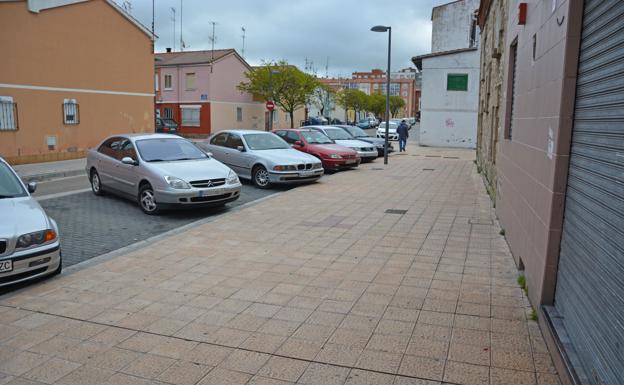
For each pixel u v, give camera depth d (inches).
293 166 511.5
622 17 112.3
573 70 150.4
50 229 232.5
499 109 364.8
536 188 187.2
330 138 780.6
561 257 158.4
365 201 427.8
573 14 147.9
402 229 319.9
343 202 424.5
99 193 466.9
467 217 355.6
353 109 3344.0
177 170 383.2
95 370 149.5
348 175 619.8
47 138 768.3
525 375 139.7
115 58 895.7
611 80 118.3
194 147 437.1
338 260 254.2
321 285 217.2
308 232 315.9
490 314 181.9
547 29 179.2
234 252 272.7
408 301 196.4
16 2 708.0
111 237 319.9
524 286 205.6
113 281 228.5
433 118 1194.0
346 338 165.9
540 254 172.9
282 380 141.3
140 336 171.3
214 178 385.1
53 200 449.4
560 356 135.3
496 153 383.6
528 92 218.5
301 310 190.4
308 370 146.3
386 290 209.2
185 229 328.8
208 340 167.0
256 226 335.0
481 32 695.1
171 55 1723.7
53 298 208.7
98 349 162.6
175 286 220.2
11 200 252.1
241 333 171.8
